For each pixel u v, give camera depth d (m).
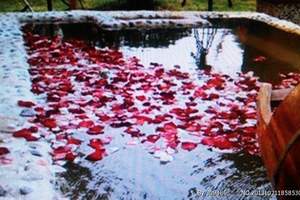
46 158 2.40
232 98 3.47
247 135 2.80
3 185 2.05
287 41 5.48
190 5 9.89
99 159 2.47
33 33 5.59
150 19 6.30
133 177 2.33
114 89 3.57
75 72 4.00
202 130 2.85
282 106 1.33
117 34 5.71
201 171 2.41
